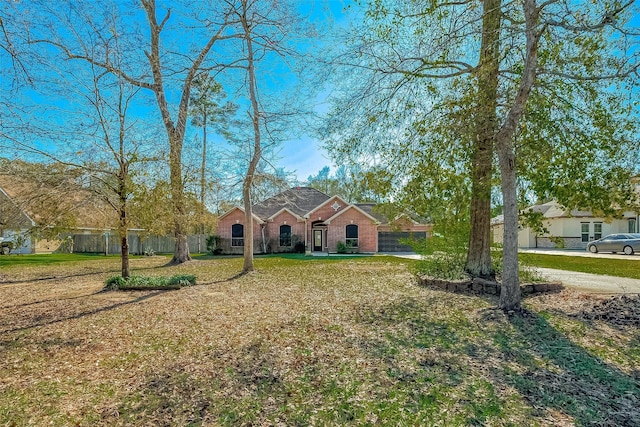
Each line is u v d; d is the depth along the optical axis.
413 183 7.12
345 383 3.73
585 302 7.00
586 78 5.95
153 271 14.23
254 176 13.31
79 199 9.03
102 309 7.31
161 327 5.92
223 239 26.56
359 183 7.43
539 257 18.64
